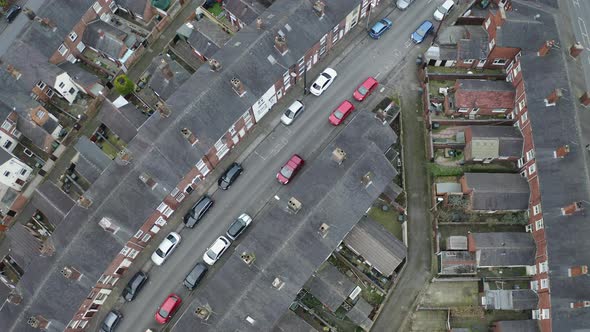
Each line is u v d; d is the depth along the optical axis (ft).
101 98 262.47
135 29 278.05
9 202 240.32
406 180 240.73
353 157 214.90
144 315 224.53
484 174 229.25
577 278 198.70
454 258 219.82
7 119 244.01
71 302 206.39
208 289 200.34
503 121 243.81
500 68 258.98
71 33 263.29
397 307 222.07
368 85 250.78
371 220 226.17
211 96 222.89
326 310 222.07
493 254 217.15
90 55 276.41
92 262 208.95
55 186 237.45
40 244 230.07
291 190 213.46
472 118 248.93
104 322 220.02
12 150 255.70
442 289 223.92
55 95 265.54
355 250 223.10
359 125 225.76
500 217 230.89
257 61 229.86
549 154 217.77
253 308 194.49
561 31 262.88
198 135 221.05
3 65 248.52
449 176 239.30
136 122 244.01
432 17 270.05
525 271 224.74
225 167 246.06
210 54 257.96
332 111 253.44
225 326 191.42
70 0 260.62
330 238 205.57
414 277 226.17
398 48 264.72
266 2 263.70
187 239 234.79
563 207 209.15
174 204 232.53
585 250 201.57
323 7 237.45
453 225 231.30
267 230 206.59
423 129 249.96
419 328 219.20
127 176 212.64
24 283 209.56
